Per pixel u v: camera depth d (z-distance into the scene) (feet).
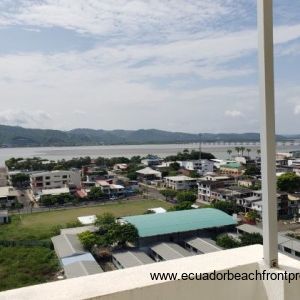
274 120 4.55
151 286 3.88
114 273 4.18
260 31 4.56
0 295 3.65
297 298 4.46
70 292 3.69
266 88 4.49
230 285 4.40
